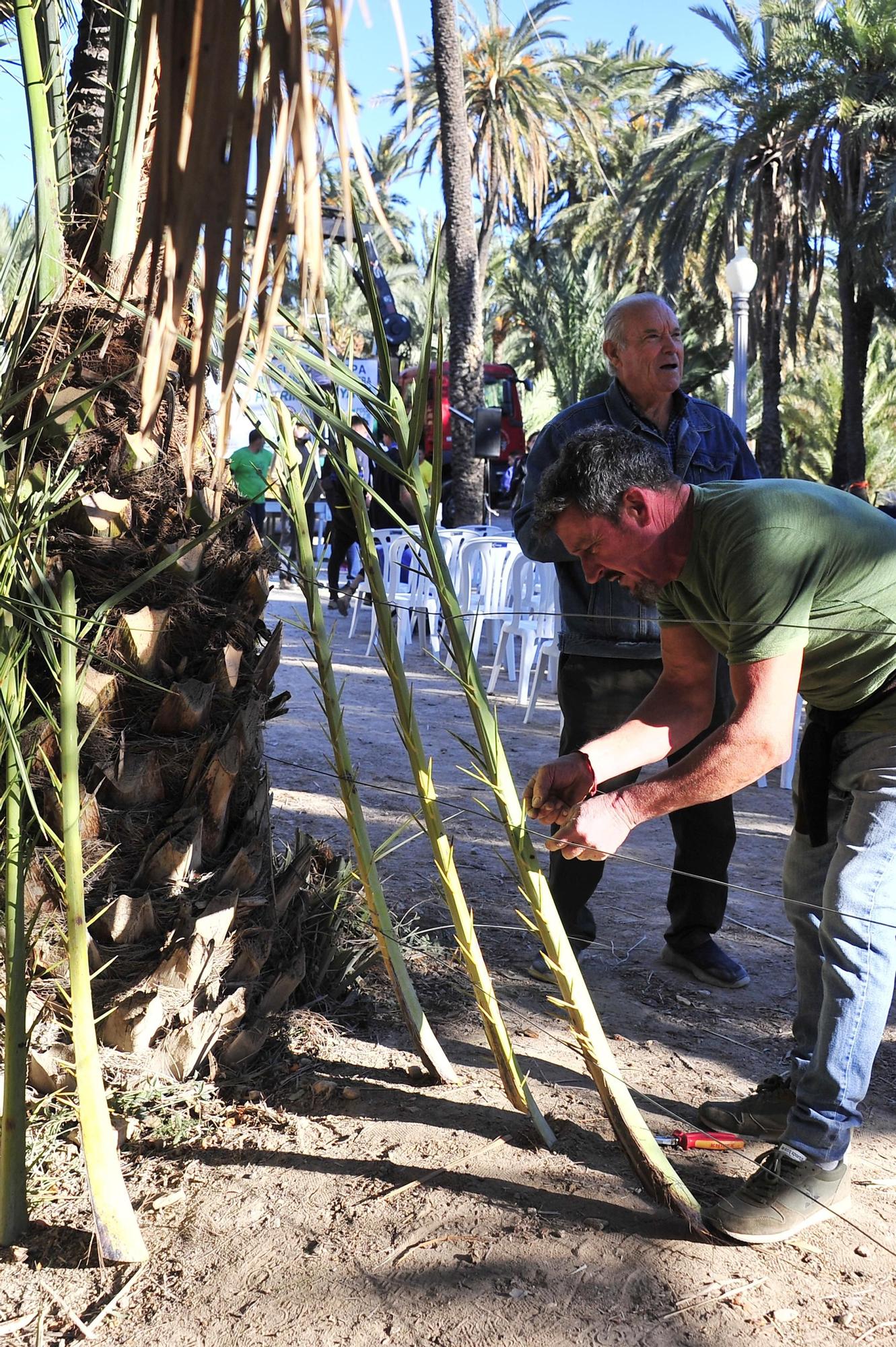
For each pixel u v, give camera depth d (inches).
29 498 79.8
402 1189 85.3
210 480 90.0
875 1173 93.6
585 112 933.2
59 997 88.0
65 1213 81.0
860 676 84.8
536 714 287.3
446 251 583.5
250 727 94.5
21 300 85.9
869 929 81.9
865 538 81.1
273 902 101.7
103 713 85.8
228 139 39.1
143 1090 91.1
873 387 1097.4
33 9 79.0
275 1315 71.5
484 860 173.3
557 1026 119.3
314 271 39.3
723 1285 76.3
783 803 224.1
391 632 87.0
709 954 135.3
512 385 864.3
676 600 86.4
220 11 38.3
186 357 86.7
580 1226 81.8
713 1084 108.2
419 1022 102.0
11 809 71.4
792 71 809.5
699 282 1038.4
